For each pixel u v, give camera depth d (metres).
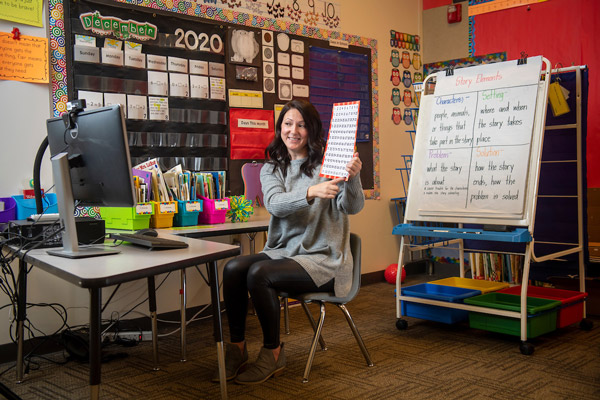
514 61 2.97
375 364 2.56
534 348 2.79
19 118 2.86
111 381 2.41
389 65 4.94
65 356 2.81
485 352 2.74
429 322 3.38
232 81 3.75
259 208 3.86
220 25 3.69
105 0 3.16
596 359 2.59
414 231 3.06
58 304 2.95
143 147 3.33
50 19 2.96
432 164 3.12
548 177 3.51
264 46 3.94
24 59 2.85
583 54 4.31
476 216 2.90
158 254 1.78
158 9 3.38
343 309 2.40
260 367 2.25
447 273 5.04
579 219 3.27
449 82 3.18
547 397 2.12
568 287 3.56
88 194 1.92
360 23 4.67
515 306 2.79
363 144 4.69
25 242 2.03
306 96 4.23
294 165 2.43
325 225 2.34
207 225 3.09
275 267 2.17
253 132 3.86
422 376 2.39
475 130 3.00
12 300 2.71
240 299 2.29
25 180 2.88
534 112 2.83
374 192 4.79
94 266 1.55
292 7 4.14
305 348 2.84
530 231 2.72
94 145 1.80
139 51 3.30
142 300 3.29
